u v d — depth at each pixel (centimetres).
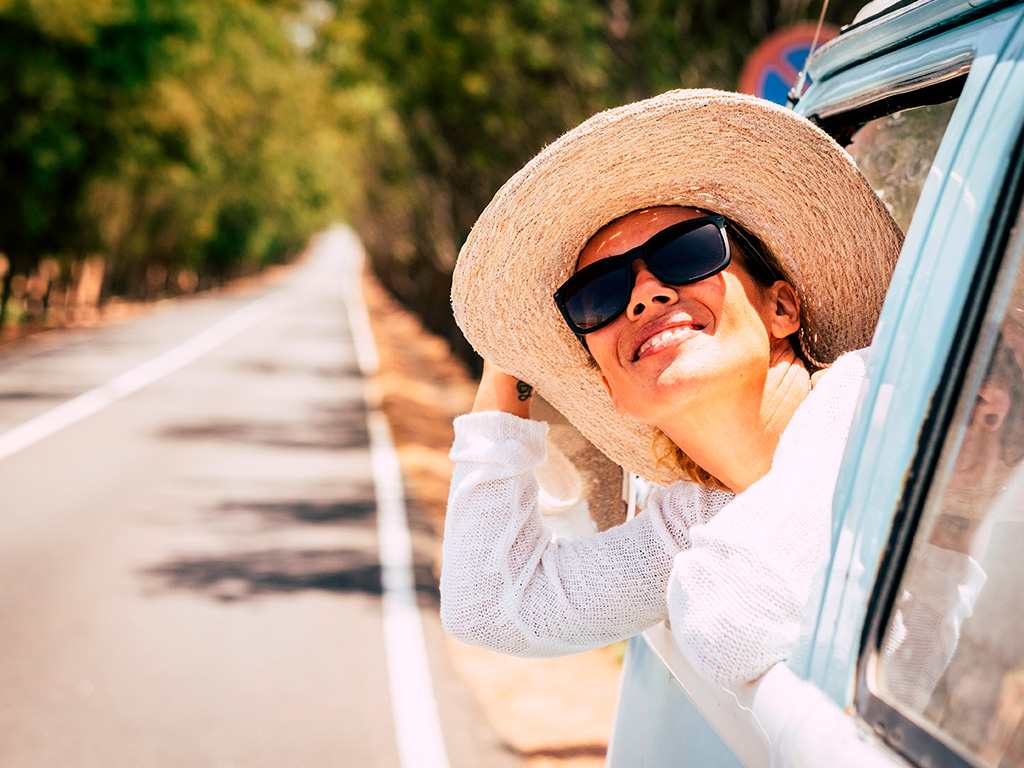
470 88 1305
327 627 683
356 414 1923
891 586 101
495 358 182
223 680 582
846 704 100
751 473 155
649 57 912
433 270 3950
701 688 142
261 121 5509
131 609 704
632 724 196
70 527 943
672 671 162
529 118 1366
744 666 116
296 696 563
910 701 100
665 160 163
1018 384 101
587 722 541
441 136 2014
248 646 640
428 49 1309
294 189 8362
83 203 3734
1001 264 100
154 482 1181
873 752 95
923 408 102
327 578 807
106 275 5453
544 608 161
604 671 629
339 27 1438
